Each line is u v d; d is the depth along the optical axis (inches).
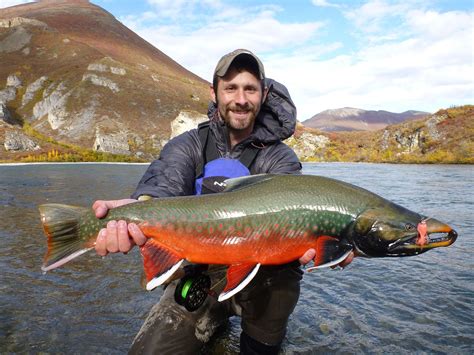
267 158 48.4
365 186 240.2
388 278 70.4
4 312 56.2
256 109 46.4
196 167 48.2
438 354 46.3
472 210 142.5
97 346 47.9
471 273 72.7
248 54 44.7
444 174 366.0
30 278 70.0
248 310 45.0
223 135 48.3
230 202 39.0
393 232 37.9
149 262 38.4
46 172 374.0
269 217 38.5
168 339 43.1
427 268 75.9
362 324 53.5
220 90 46.4
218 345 49.1
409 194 194.1
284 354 46.4
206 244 38.6
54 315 55.6
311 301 60.9
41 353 46.1
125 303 59.9
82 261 80.2
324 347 48.0
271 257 39.1
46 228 36.5
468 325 52.8
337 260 38.4
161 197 41.6
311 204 38.9
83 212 37.9
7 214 134.0
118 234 37.1
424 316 55.5
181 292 40.9
